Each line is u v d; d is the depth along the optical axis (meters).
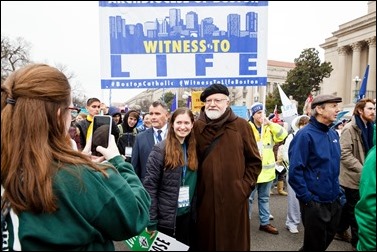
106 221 0.90
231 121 1.95
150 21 2.18
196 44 2.22
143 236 1.79
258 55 2.24
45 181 0.81
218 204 1.81
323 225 2.02
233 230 1.79
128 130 3.57
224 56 2.23
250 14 2.21
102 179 0.93
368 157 1.20
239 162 1.87
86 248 0.88
